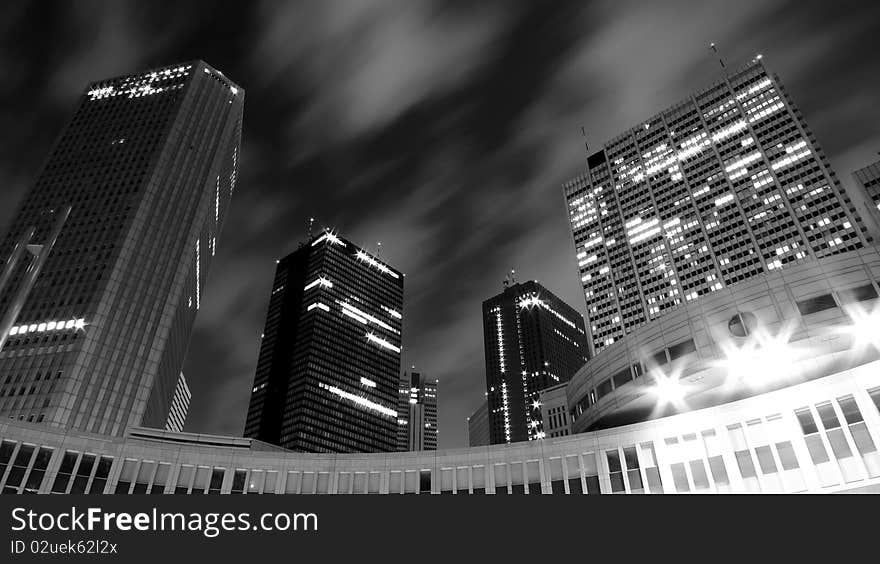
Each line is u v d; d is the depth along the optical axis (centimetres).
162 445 6262
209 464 6272
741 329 6038
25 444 5806
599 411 7288
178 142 19462
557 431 15612
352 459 6381
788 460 4550
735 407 4997
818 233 17588
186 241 18288
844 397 4462
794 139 19488
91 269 16162
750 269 18438
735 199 19838
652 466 5234
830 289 5712
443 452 6247
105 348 14975
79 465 5906
